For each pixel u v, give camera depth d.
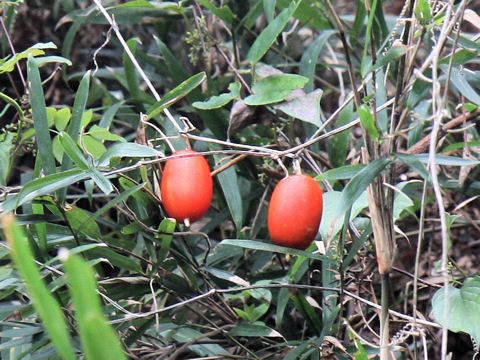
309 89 1.50
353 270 1.37
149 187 1.31
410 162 1.17
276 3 1.52
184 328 1.36
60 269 1.29
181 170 1.24
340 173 1.22
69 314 1.27
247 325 1.33
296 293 1.36
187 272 1.35
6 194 1.29
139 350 1.34
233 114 1.37
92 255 1.32
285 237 1.22
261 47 1.38
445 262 1.16
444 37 1.18
